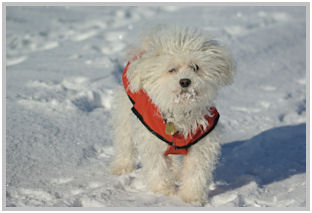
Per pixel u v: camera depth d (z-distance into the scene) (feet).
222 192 11.19
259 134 16.15
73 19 37.24
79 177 11.88
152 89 10.12
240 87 21.99
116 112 12.92
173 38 10.02
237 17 37.52
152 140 10.68
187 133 10.45
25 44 29.01
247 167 13.17
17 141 13.80
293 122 17.66
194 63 9.75
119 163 12.69
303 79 23.71
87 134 15.16
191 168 10.80
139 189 11.35
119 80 20.79
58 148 13.73
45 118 16.11
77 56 25.26
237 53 27.25
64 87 19.31
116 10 41.60
